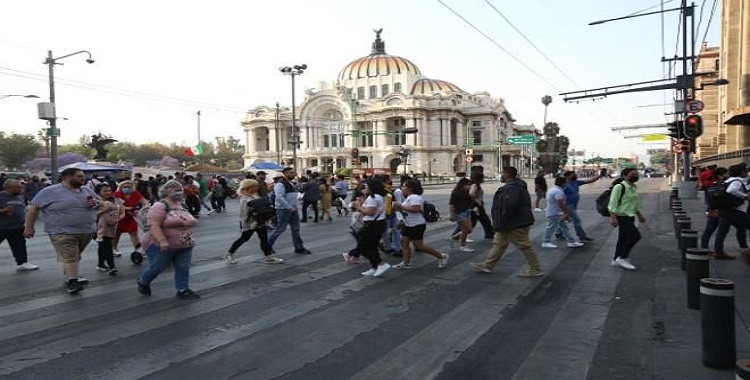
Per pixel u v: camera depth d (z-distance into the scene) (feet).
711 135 167.53
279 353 15.70
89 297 22.70
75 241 23.53
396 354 15.60
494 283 25.34
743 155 75.20
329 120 367.04
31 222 23.22
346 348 16.14
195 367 14.58
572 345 16.25
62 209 23.02
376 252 27.09
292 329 18.07
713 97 168.35
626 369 14.25
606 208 30.83
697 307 19.97
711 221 30.76
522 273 27.61
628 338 16.84
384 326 18.40
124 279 26.86
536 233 45.75
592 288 23.99
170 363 14.88
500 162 297.53
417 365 14.73
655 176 304.30
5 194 29.04
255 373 14.15
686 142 74.38
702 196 81.76
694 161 159.74
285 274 27.84
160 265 22.43
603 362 14.79
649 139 189.88
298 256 33.94
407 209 28.89
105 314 19.90
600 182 180.86
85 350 15.94
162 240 21.47
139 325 18.51
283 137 372.58
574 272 27.78
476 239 41.88
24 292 23.67
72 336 17.25
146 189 57.26
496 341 16.72
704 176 54.03
